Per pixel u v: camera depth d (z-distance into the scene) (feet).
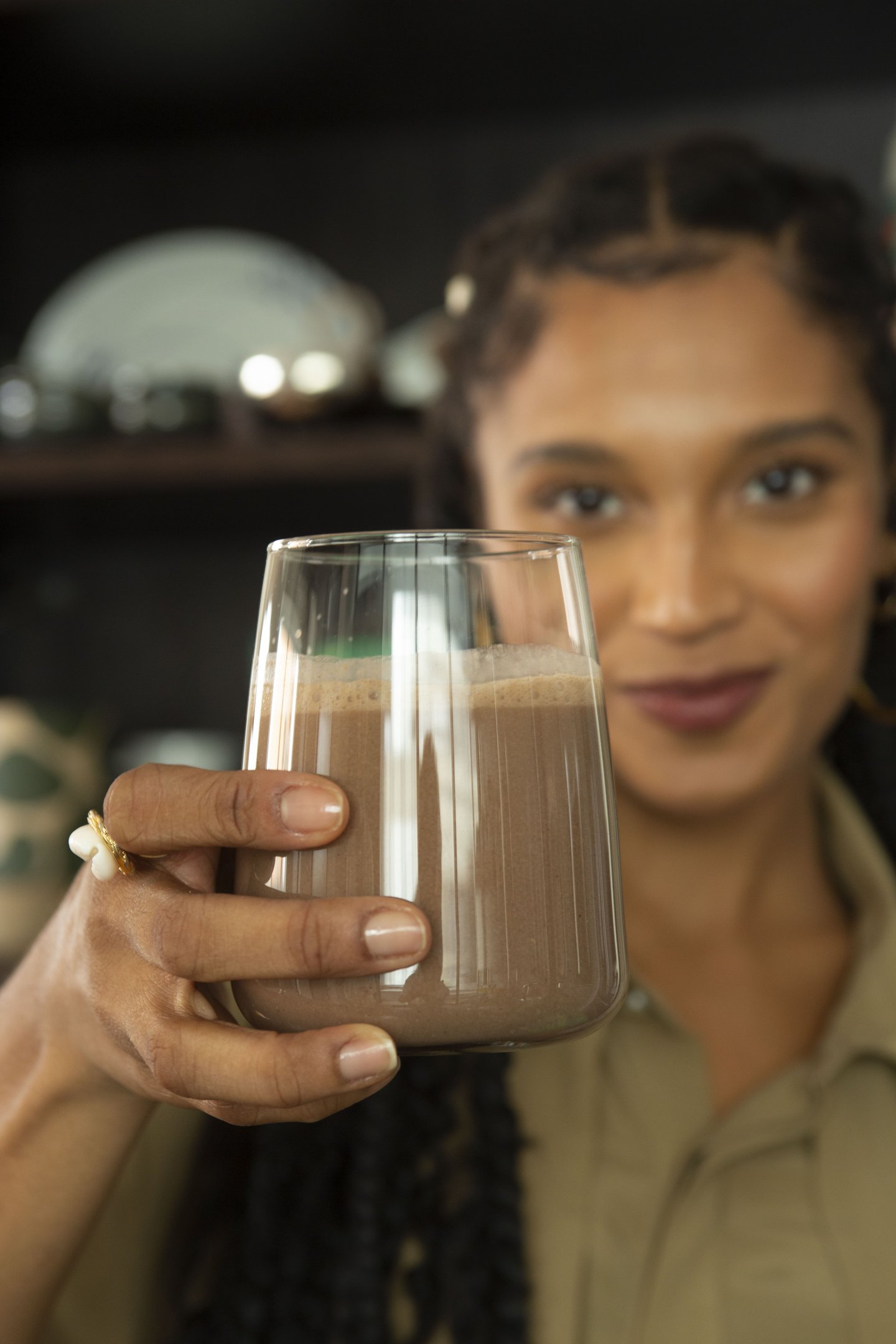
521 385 3.28
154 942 1.61
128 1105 2.02
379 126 6.09
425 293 6.12
